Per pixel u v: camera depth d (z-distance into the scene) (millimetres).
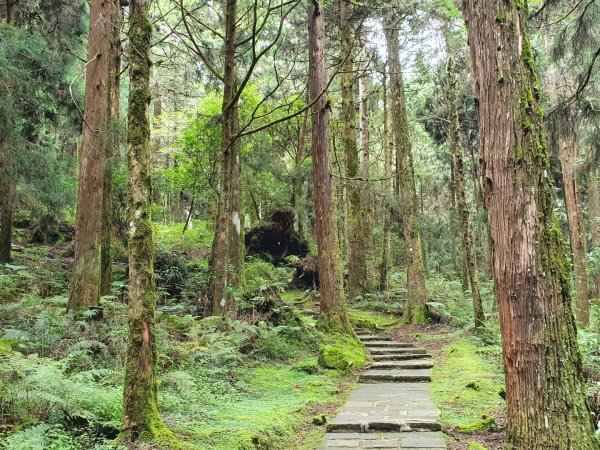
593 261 13523
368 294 17594
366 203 20109
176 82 23016
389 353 11242
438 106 20750
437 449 5371
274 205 21672
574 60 9570
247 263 19250
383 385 8836
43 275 12617
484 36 4375
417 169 29609
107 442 4531
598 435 4098
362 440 5824
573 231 15891
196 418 5770
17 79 11578
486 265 24391
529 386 3938
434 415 6500
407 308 15344
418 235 15555
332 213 12172
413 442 5645
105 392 5543
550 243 4047
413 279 15320
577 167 14023
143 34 5098
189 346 8141
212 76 17531
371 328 14258
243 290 12109
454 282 21391
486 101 4324
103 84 10391
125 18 13531
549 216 4102
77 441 4559
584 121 9633
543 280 3982
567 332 3977
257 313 11117
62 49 14570
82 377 5508
